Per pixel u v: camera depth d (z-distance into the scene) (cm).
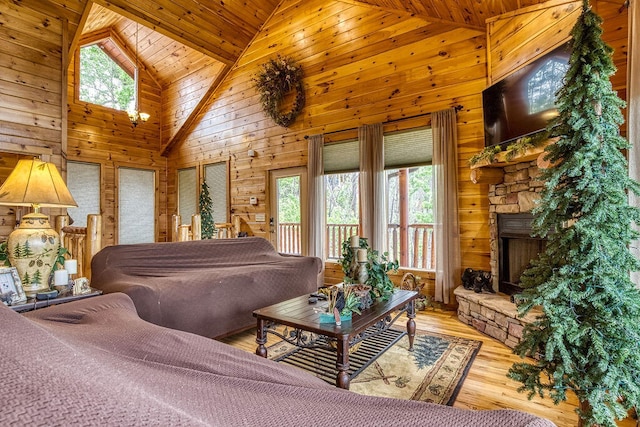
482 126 365
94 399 40
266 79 527
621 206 143
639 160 192
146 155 698
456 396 199
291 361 242
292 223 542
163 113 712
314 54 500
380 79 438
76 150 599
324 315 198
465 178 375
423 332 309
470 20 358
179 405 61
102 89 641
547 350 146
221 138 627
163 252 308
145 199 699
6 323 56
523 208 300
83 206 609
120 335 104
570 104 155
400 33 422
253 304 300
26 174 200
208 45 545
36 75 394
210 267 327
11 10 376
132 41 633
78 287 207
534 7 291
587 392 143
